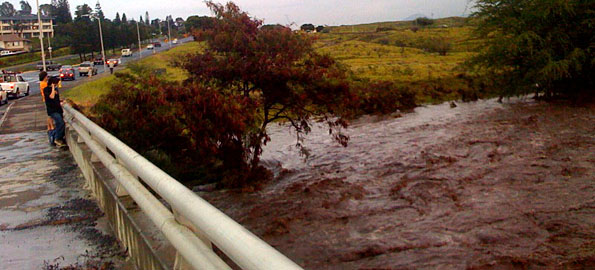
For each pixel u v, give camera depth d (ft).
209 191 41.06
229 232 6.84
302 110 43.91
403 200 37.81
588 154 50.88
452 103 94.02
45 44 427.33
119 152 15.15
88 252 15.24
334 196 39.11
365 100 85.25
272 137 65.26
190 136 41.91
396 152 54.95
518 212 34.09
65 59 362.53
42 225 18.33
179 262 9.88
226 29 41.24
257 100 41.73
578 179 41.83
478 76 119.65
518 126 69.82
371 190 40.63
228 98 38.37
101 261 14.40
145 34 437.99
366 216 34.32
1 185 25.57
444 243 29.35
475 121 76.18
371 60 205.46
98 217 19.02
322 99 42.42
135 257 13.58
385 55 235.40
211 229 7.38
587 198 36.58
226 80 41.83
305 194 39.78
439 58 212.02
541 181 41.70
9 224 18.67
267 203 37.65
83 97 88.22
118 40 352.08
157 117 42.27
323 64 42.24
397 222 33.06
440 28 404.77
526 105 93.40
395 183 42.63
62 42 424.87
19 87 123.85
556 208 34.63
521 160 49.60
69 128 38.11
